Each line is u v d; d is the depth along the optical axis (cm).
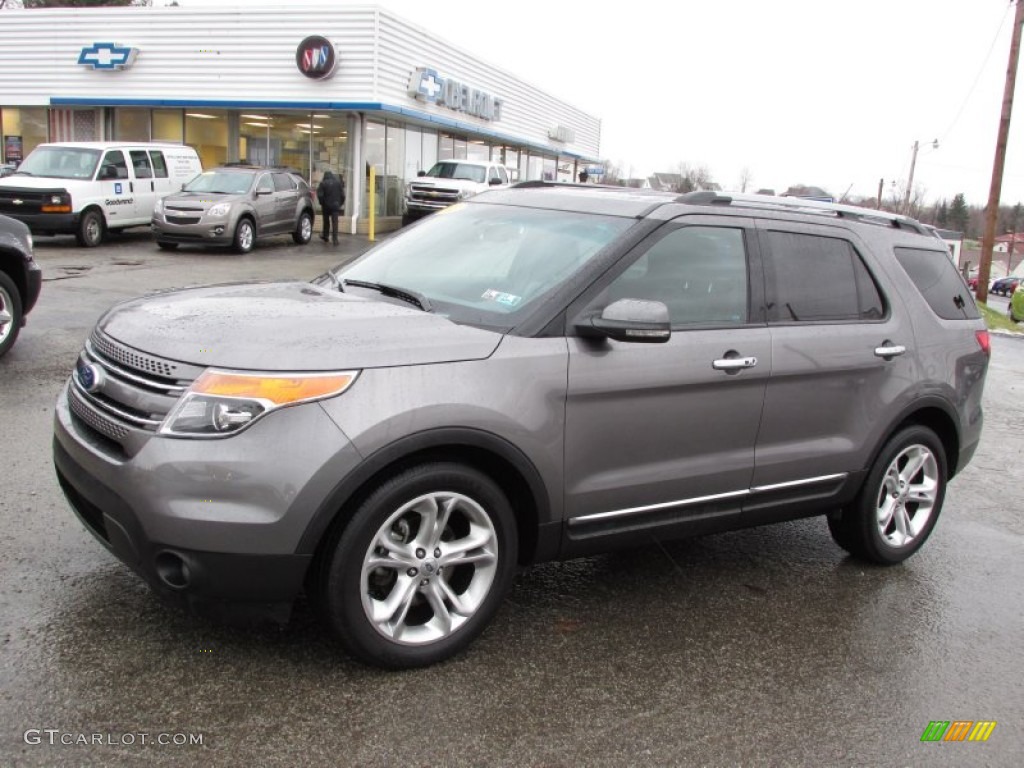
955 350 489
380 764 279
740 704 333
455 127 2817
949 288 507
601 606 405
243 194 1831
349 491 299
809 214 444
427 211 2375
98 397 326
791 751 307
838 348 427
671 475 381
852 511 465
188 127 2542
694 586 436
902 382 457
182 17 2377
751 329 400
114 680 309
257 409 292
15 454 527
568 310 352
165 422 294
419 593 336
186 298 372
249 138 2512
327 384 299
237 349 302
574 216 406
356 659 330
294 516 292
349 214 2470
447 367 321
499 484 351
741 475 404
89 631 339
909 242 492
